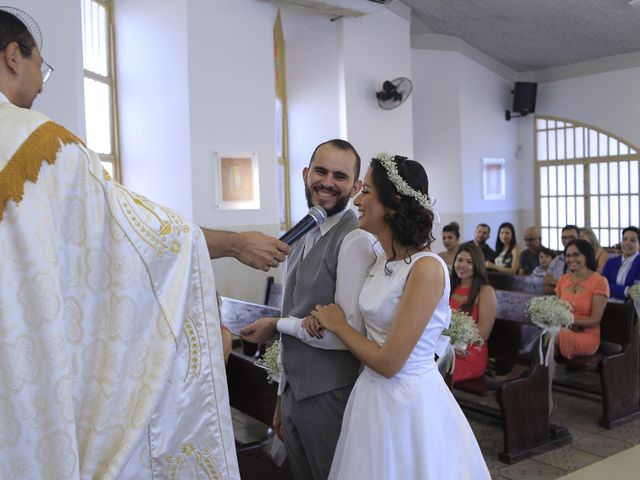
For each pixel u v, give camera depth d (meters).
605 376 4.27
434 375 1.81
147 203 1.11
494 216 10.54
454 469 1.74
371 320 1.80
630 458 2.11
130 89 5.95
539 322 3.84
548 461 3.73
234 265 6.23
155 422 1.07
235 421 4.35
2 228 0.93
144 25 5.88
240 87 6.14
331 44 7.34
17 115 1.00
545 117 10.73
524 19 8.72
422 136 9.66
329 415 1.91
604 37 9.07
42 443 0.93
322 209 1.85
